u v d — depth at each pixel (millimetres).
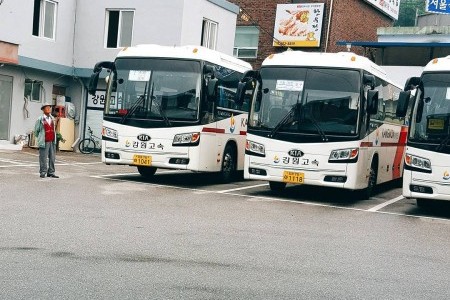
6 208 9883
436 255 8297
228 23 27500
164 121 14664
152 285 5852
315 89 13367
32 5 23531
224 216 10648
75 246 7375
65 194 12047
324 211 12219
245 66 17641
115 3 25172
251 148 13664
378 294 6004
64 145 25562
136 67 15047
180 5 24125
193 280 6129
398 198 15820
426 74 12344
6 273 5965
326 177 13102
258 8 34500
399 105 12062
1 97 22891
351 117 13109
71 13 25625
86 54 25672
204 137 14766
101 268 6383
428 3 25828
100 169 18344
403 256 8086
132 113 14852
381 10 37438
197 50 14953
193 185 15695
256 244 8250
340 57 13547
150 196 12719
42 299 5223
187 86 14703
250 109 13812
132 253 7188
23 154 21328
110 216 9773
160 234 8508
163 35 24391
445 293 6199
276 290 5938
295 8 33250
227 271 6598
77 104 26375
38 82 24625
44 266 6312
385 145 15906
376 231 10094
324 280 6461
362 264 7406
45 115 14711
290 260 7375
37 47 23922
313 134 13195
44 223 8766
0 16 21969
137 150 14773
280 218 10859
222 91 15781
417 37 30156
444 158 11875
